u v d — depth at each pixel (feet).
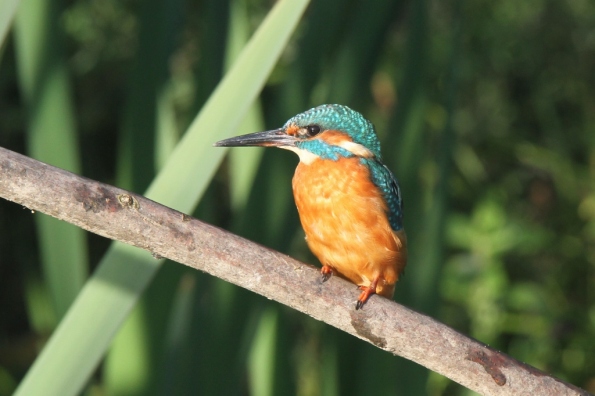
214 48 14.84
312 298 14.34
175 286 14.74
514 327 15.66
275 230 14.78
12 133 16.01
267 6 15.79
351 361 14.99
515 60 15.93
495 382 14.34
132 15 15.84
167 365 14.73
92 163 16.72
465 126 15.98
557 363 15.74
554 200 16.98
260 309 14.79
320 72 14.80
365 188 14.62
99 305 14.35
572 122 16.87
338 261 14.66
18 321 17.29
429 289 14.94
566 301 15.92
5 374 15.85
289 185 14.79
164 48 14.78
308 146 14.69
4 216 16.31
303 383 15.75
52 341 14.33
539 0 15.87
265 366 14.90
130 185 14.74
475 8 15.84
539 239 15.69
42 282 15.72
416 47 14.94
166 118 14.78
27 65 14.71
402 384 14.93
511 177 16.61
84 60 15.85
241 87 14.39
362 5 14.87
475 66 15.87
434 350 14.34
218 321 14.71
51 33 14.71
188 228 14.29
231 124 14.39
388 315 14.34
